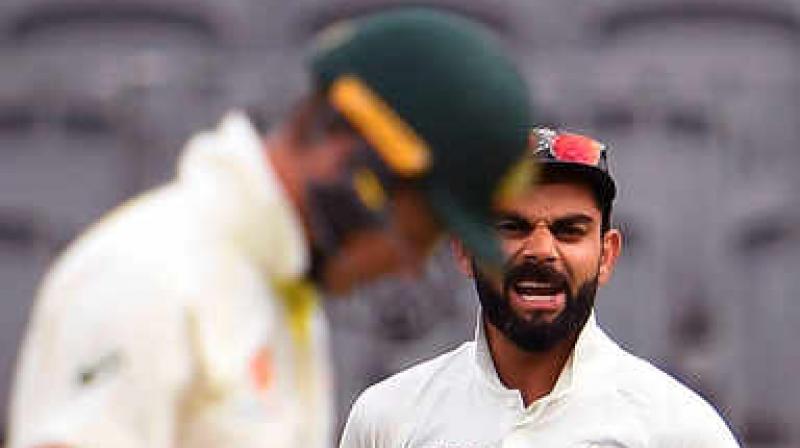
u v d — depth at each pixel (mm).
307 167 6316
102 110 30359
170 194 6539
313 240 6371
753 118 29891
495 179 6195
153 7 30562
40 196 30328
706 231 29531
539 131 10266
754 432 29172
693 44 30234
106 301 6164
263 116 29938
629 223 29672
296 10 30531
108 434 6066
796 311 29203
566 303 10258
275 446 6410
